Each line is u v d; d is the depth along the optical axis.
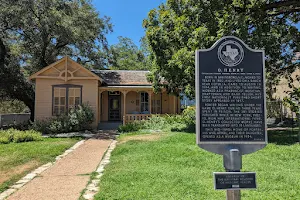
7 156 9.02
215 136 3.51
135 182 5.65
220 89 3.57
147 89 20.88
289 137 11.55
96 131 18.17
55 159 8.84
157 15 16.14
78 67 19.31
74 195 5.15
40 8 19.97
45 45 22.38
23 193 5.34
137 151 9.46
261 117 3.54
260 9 10.92
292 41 13.38
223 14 11.38
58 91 19.09
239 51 3.61
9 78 20.89
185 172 6.36
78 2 25.11
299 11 12.30
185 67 12.55
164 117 19.64
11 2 19.00
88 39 24.92
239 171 3.41
